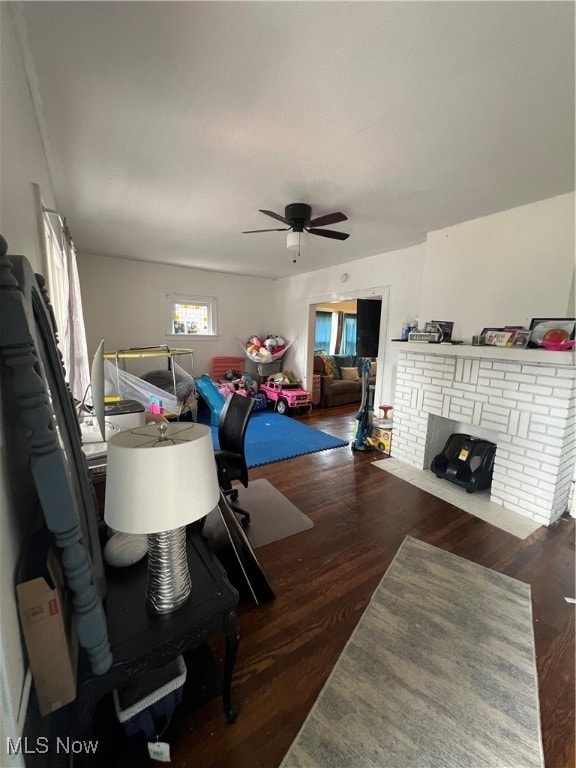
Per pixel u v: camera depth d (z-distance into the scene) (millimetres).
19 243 1065
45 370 827
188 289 5531
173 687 1035
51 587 712
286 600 1684
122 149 1846
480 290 2818
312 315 5625
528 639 1492
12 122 996
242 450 2244
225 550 1767
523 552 2094
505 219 2629
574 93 1354
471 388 2830
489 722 1167
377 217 2826
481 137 1685
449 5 987
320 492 2830
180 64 1243
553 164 1924
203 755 1058
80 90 1382
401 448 3527
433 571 1910
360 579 1839
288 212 2549
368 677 1308
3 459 679
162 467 818
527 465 2480
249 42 1139
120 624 902
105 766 999
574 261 2295
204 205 2672
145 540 1119
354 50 1162
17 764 598
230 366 6004
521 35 1086
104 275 4801
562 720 1180
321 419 5168
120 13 1033
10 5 981
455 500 2725
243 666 1337
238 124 1614
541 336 2365
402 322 3963
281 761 1049
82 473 974
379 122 1580
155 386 3953
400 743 1101
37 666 714
